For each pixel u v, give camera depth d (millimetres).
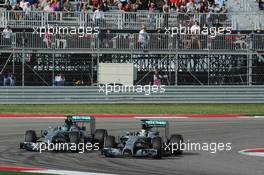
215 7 130875
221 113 101000
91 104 109625
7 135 69812
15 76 114812
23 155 54156
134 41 115000
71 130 56812
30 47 111562
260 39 118375
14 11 114438
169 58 117625
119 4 126812
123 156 54031
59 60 116375
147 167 48406
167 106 109000
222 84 121062
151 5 125812
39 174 44281
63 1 123250
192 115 97750
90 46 113625
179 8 127625
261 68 119938
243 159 54750
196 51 116562
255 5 134125
